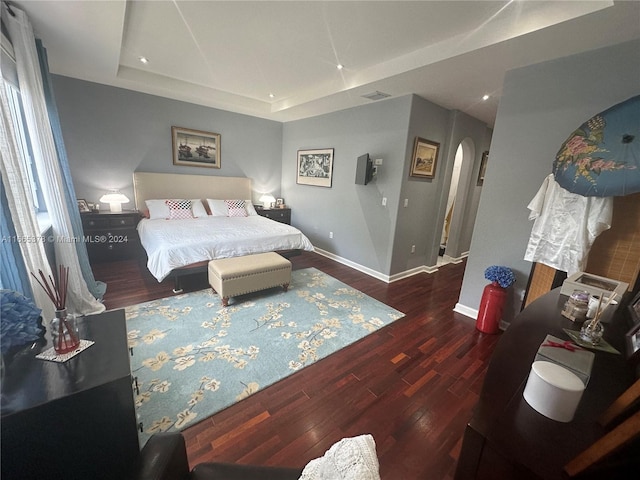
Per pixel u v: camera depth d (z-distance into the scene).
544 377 0.69
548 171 2.25
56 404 0.83
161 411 1.55
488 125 4.50
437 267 4.56
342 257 4.54
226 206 4.82
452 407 1.69
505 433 0.65
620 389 0.81
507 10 1.84
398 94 3.32
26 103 1.95
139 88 3.89
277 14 2.06
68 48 2.55
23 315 0.98
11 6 1.79
